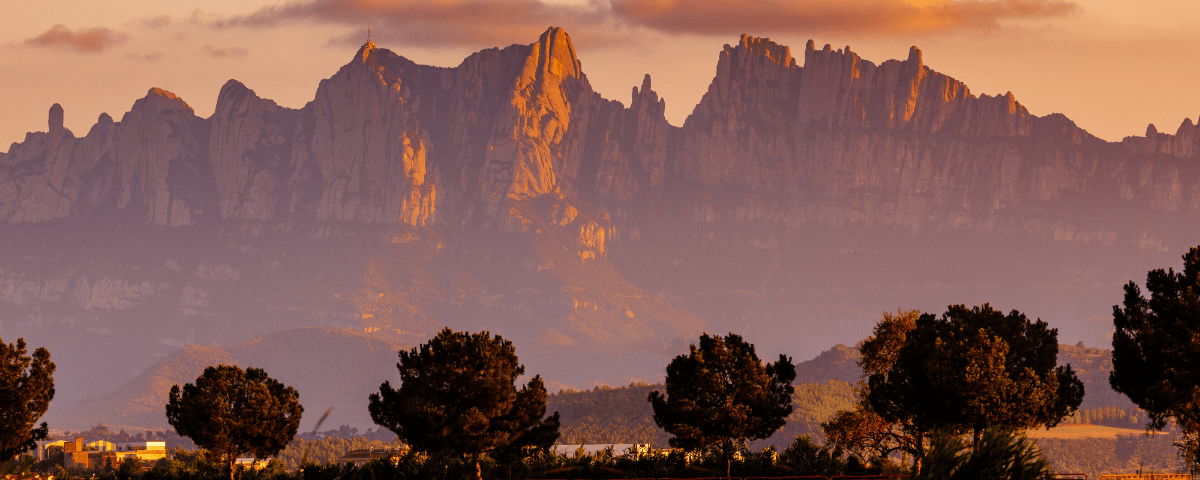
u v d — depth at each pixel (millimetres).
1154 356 173375
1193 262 174875
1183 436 177000
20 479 62375
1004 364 198250
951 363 198500
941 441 62250
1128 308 181125
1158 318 175875
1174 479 169500
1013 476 60406
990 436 61344
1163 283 176500
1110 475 198625
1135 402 179000
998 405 193375
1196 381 168500
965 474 61031
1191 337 169250
